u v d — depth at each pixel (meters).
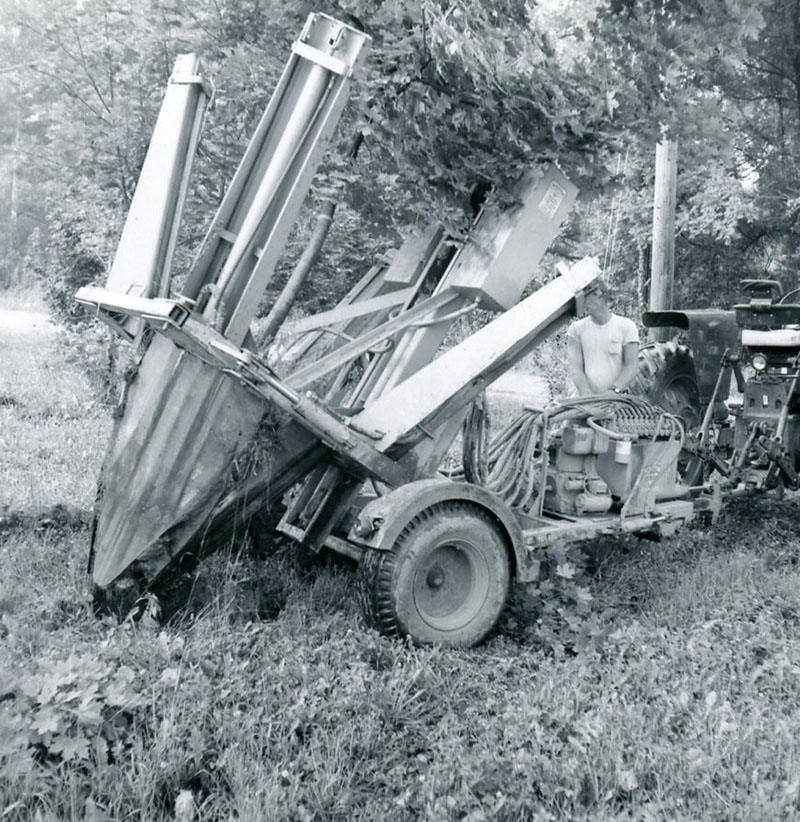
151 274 4.42
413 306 5.68
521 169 5.33
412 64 5.07
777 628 4.75
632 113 5.33
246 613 4.74
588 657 4.36
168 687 3.60
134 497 4.41
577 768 3.26
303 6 5.21
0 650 3.81
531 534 5.21
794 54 13.45
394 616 4.43
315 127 4.36
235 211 4.60
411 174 5.43
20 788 2.92
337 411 5.23
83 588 4.76
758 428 7.20
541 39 5.36
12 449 8.20
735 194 14.07
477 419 5.44
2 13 6.59
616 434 5.70
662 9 5.46
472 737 3.62
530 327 5.01
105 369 10.69
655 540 6.15
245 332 4.41
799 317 7.08
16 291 30.62
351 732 3.50
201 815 3.05
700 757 3.35
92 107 6.69
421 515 4.52
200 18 6.12
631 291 14.95
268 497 4.66
